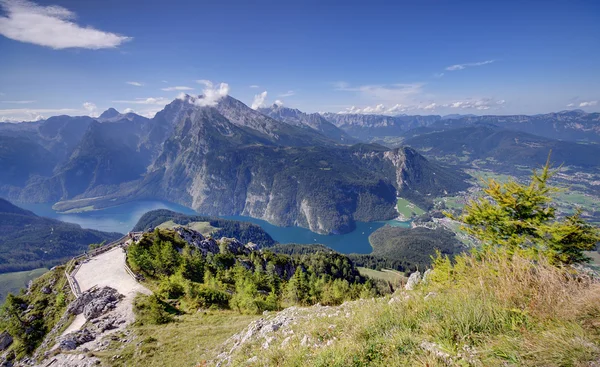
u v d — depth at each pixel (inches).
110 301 1419.8
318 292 2054.6
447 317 251.1
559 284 238.8
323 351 286.7
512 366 182.1
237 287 1749.5
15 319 1503.4
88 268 2049.7
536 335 196.7
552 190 625.0
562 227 546.3
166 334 1021.2
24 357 1305.4
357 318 352.8
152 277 1844.2
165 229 3029.0
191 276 1957.4
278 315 639.1
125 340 1011.9
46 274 2085.4
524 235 623.8
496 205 687.1
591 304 206.8
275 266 3435.0
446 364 205.8
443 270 486.0
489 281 295.0
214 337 940.6
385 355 242.5
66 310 1443.2
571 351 171.0
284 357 333.7
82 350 987.3
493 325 227.9
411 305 313.7
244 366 381.4
